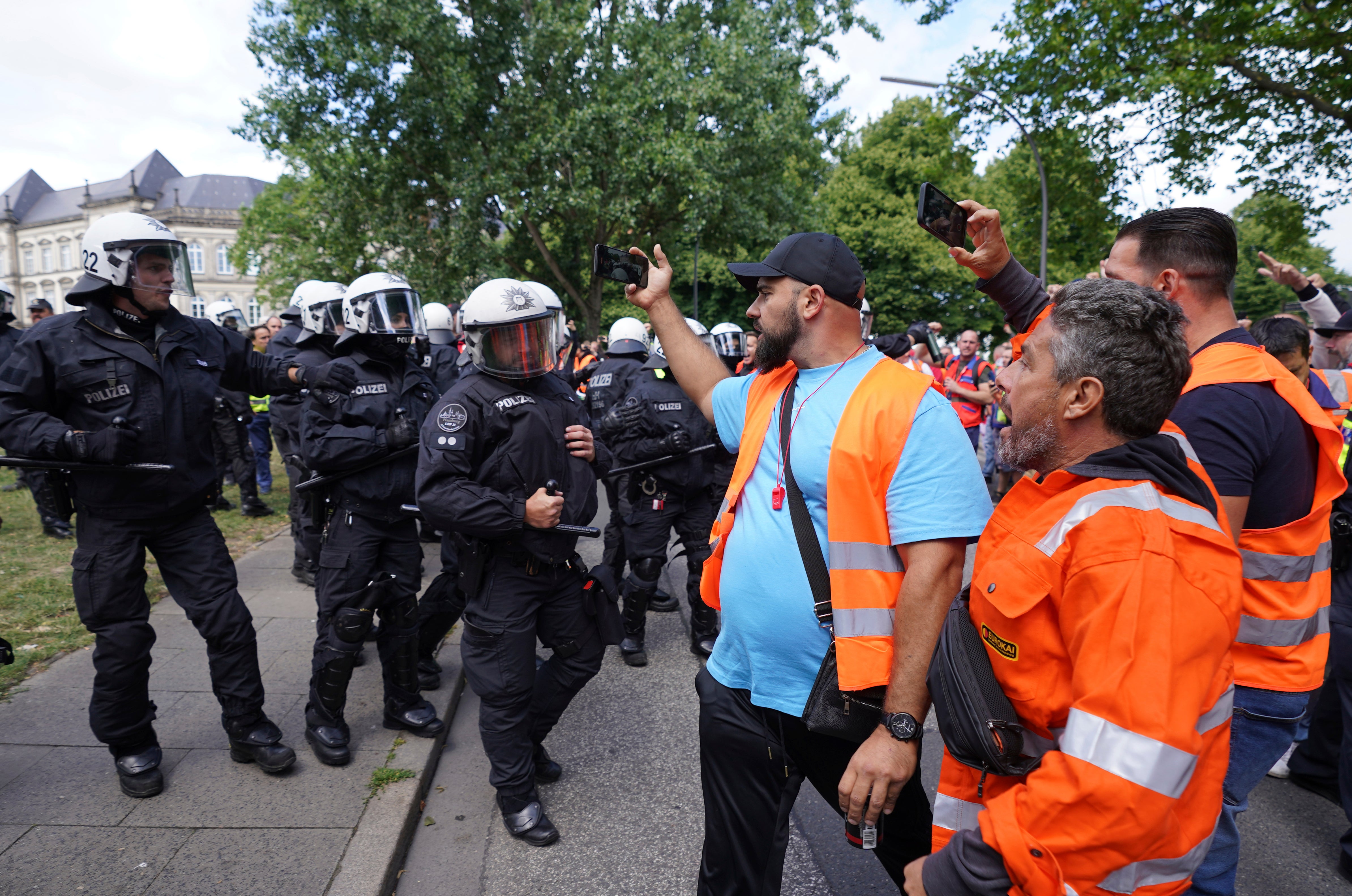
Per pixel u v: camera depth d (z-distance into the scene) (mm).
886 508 1598
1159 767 1033
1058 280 23234
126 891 2281
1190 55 11039
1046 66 12773
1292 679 1812
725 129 18203
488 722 2725
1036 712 1236
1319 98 11242
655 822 2881
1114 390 1206
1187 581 1101
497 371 2699
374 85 16875
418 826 2842
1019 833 1140
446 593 3715
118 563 2705
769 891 1830
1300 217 12836
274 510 7777
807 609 1684
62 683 3590
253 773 2953
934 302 32938
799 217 20406
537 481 2695
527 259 21484
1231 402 1731
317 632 4359
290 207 25141
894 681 1529
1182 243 1861
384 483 3135
